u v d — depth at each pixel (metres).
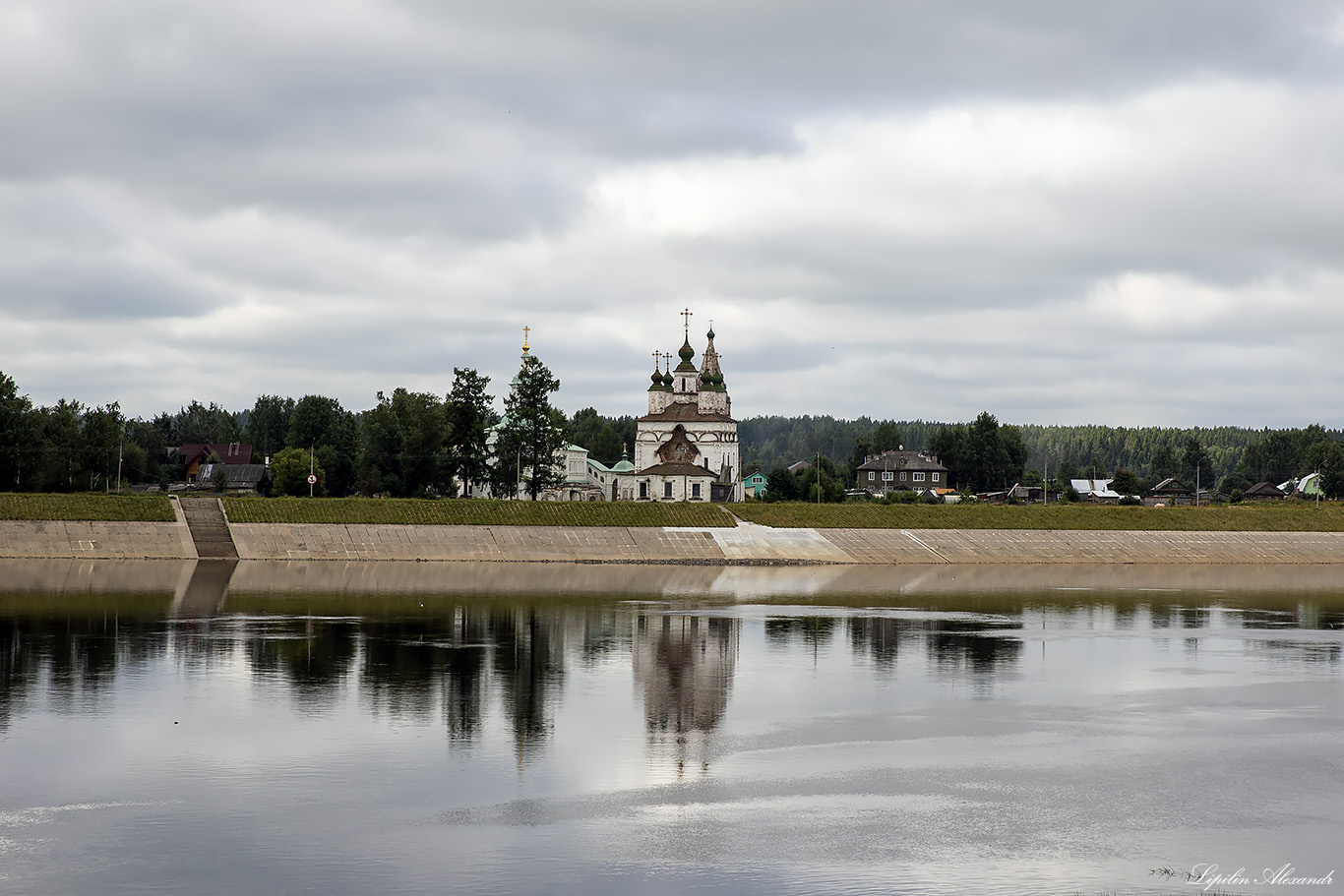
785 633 89.31
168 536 142.50
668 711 62.31
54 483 177.50
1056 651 83.44
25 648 76.56
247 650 77.50
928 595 117.75
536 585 120.75
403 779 49.19
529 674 71.50
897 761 53.62
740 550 157.12
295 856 40.50
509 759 52.41
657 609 102.62
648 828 44.00
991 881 39.62
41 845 41.25
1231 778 51.88
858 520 168.88
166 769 49.84
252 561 139.38
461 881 38.66
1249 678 74.38
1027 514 175.62
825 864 40.88
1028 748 56.31
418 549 148.00
